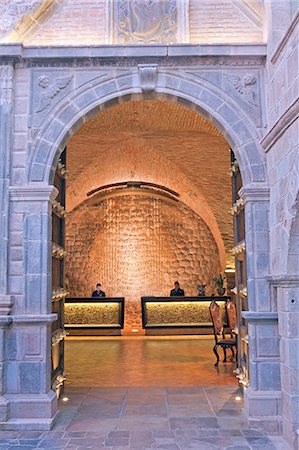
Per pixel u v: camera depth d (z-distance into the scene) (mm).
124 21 5504
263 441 4328
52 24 5512
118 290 14344
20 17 5270
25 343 4938
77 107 5309
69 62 5324
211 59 5324
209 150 10664
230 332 9336
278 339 4922
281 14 5000
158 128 9273
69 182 11914
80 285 14344
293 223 4188
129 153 11398
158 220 14562
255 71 5344
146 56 5258
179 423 4836
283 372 4527
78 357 9031
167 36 5473
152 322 12625
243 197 5234
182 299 12641
